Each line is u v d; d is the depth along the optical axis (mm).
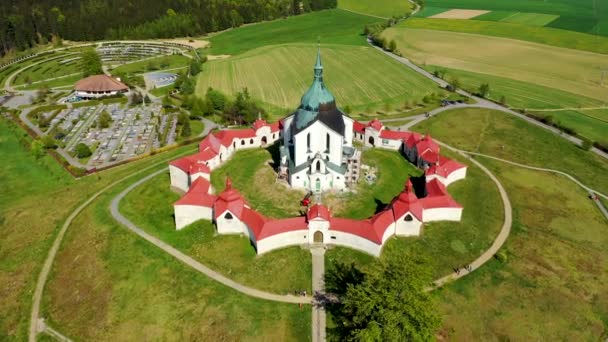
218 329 79188
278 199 114625
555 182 127438
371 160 136625
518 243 100312
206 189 109812
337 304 83375
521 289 87938
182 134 164750
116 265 93875
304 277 89500
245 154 140500
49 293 91812
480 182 125188
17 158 152625
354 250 96188
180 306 83688
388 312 67062
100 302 86562
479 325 80688
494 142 152250
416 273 69938
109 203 115688
